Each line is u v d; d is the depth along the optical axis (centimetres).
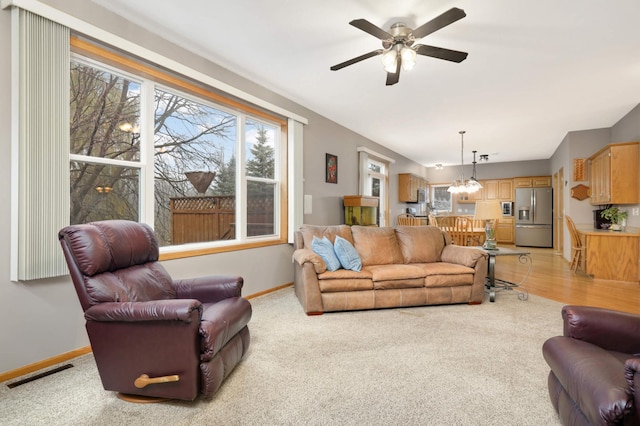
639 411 105
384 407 167
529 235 896
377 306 322
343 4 229
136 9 236
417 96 411
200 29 263
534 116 502
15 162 190
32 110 194
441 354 228
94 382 191
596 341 150
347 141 568
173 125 303
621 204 503
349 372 203
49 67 202
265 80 363
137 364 167
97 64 239
